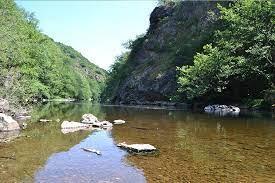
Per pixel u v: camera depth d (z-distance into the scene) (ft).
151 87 244.83
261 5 139.13
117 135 65.62
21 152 47.88
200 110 150.30
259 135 64.54
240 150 49.90
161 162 43.06
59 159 44.27
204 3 270.46
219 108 148.77
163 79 235.40
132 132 69.87
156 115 117.39
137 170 39.19
